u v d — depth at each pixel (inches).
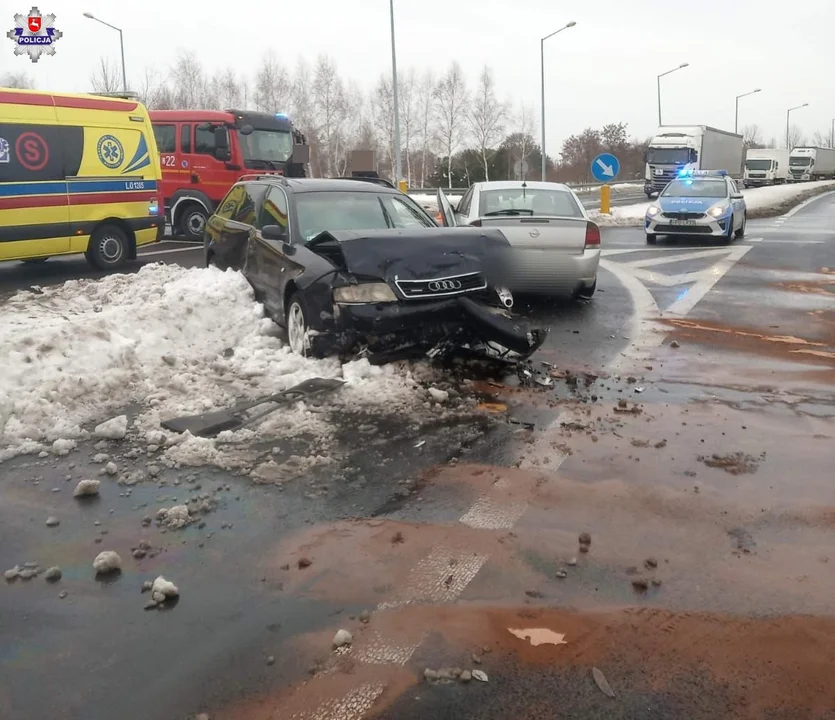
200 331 295.9
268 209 319.3
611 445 202.2
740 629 124.8
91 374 238.2
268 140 719.1
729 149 1951.3
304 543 151.9
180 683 112.0
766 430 213.2
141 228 534.3
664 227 674.8
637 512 165.0
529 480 181.0
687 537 154.3
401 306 250.4
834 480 180.5
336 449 198.1
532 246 371.6
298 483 178.5
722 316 366.9
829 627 125.3
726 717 105.7
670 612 129.4
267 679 113.0
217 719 105.1
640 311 378.6
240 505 167.8
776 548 150.0
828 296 418.9
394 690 110.7
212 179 696.4
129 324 277.6
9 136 454.0
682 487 177.0
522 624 126.0
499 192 417.1
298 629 124.7
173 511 161.5
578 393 246.1
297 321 273.9
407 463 190.5
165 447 197.8
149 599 132.9
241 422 213.3
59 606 130.6
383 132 2504.9
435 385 249.8
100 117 504.1
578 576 140.3
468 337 265.6
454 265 259.8
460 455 195.8
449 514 164.4
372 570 142.2
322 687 111.3
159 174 546.9
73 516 161.8
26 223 464.4
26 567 142.1
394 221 307.3
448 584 137.6
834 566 143.5
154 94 2132.1
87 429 209.6
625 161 2714.1
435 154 2605.8
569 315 368.8
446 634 123.3
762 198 1320.1
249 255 322.0
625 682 112.4
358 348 251.4
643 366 278.2
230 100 2391.7
